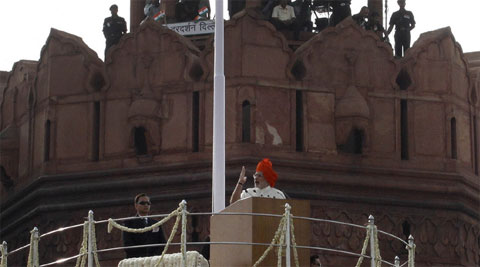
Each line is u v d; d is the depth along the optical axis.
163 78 63.47
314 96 62.91
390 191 63.41
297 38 66.50
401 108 64.69
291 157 61.84
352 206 62.56
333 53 63.81
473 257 65.75
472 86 66.81
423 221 63.72
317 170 62.09
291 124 62.19
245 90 61.75
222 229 32.22
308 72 63.12
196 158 61.84
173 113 62.84
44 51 66.62
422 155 64.38
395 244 62.97
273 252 31.33
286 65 62.84
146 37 64.19
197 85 62.66
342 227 61.94
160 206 61.94
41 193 64.44
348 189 62.66
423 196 63.97
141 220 35.38
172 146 62.44
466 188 65.12
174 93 63.00
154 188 62.31
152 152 62.66
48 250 63.78
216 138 41.19
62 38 65.88
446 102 65.12
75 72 65.31
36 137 66.56
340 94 63.47
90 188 63.38
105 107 64.12
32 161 66.69
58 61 65.75
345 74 63.81
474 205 66.38
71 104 65.00
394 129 64.06
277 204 31.58
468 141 66.06
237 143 61.09
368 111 63.31
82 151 64.31
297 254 31.42
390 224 63.12
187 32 66.88
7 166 68.56
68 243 63.41
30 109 67.50
